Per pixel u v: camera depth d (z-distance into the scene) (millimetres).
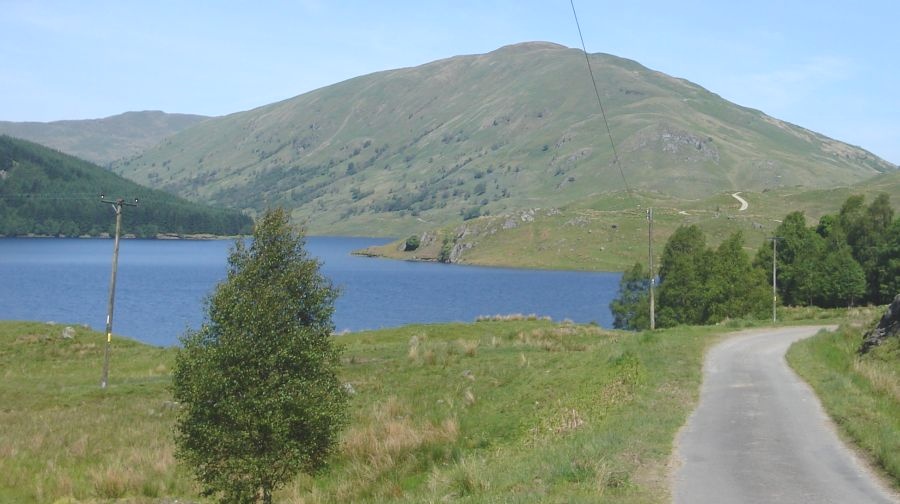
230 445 15250
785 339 39469
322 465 17016
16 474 20328
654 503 11375
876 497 11641
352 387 30375
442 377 32688
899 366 26078
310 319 16656
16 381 36750
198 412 15508
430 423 22312
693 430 16750
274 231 16438
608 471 12789
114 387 34094
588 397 21953
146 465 21141
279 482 17031
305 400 15570
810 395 21422
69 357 45812
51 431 25391
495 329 52875
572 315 109688
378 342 47906
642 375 24500
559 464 13633
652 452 14617
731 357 31031
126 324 87562
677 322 71250
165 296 121125
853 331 37188
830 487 12188
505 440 19438
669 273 73750
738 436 16078
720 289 69625
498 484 13570
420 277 181500
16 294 120562
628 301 82938
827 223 97812
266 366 15469
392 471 18625
